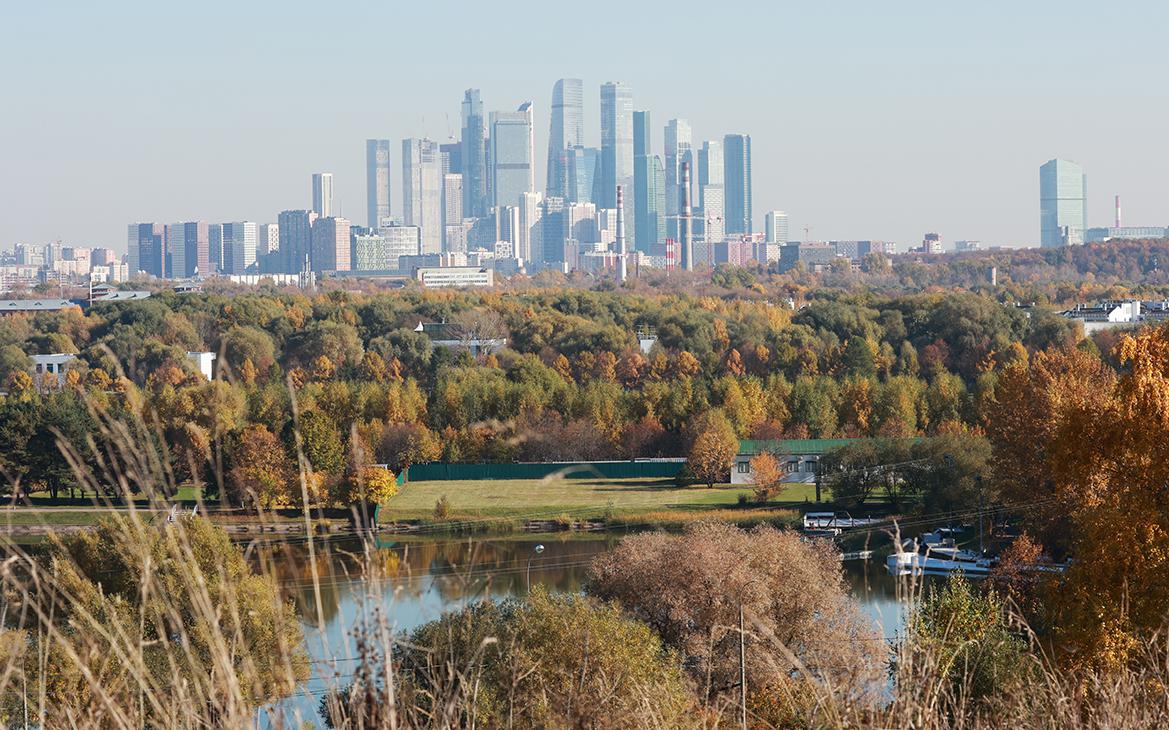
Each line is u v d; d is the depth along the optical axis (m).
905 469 72.44
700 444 85.88
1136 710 9.13
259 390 87.56
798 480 87.00
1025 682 10.30
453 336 146.88
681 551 37.22
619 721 8.50
